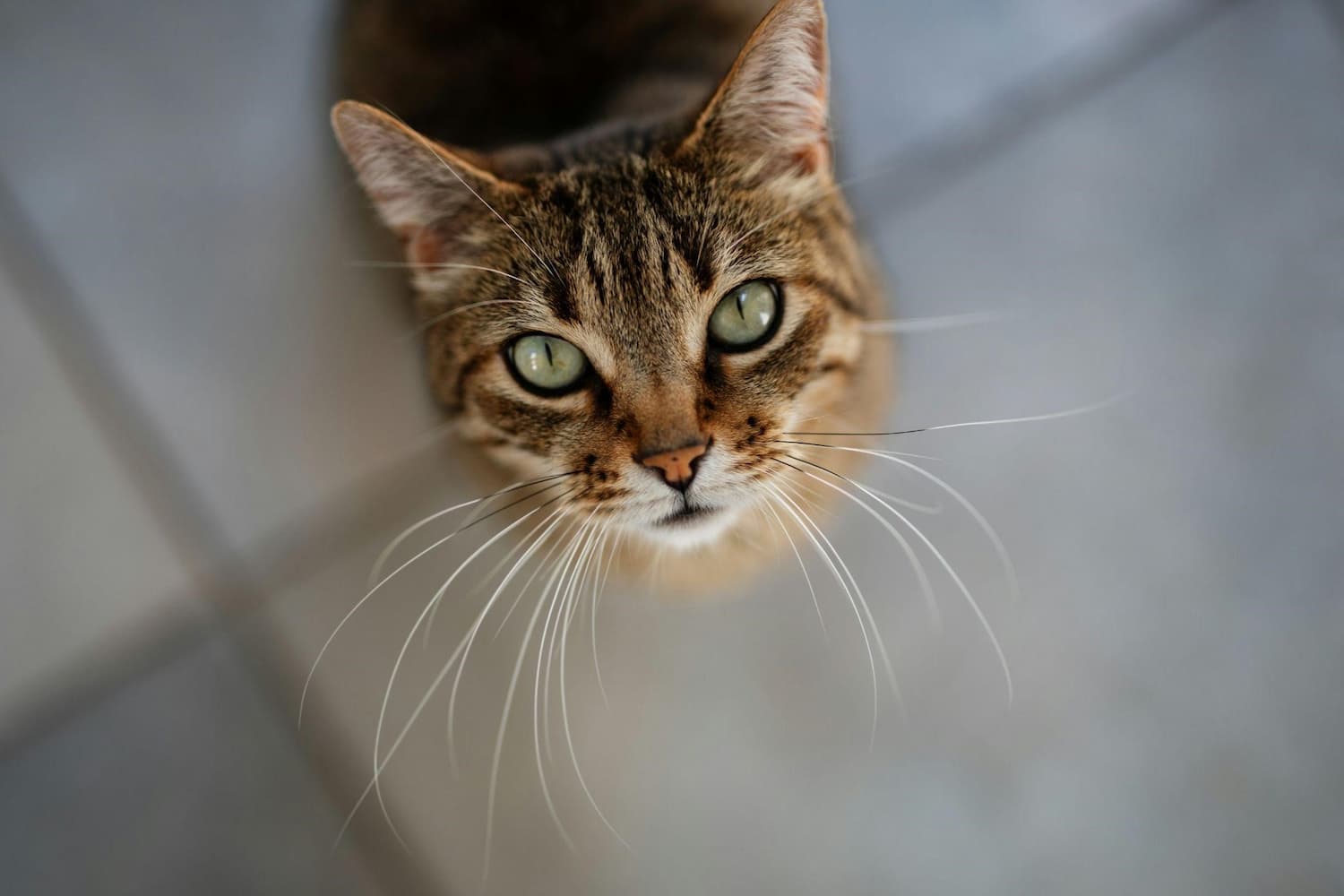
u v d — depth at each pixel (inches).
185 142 25.5
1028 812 22.8
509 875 23.0
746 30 23.4
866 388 21.8
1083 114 25.0
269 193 25.3
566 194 20.1
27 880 23.2
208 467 24.3
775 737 23.3
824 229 20.5
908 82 25.3
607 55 23.3
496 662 23.6
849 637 23.5
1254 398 23.9
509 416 20.5
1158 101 25.0
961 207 24.9
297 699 23.6
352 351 24.5
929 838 22.8
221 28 25.8
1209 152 24.7
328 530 24.0
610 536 21.9
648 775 23.3
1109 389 24.1
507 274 20.1
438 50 23.4
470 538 23.8
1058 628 23.4
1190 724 22.9
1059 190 24.8
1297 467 23.6
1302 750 22.6
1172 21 25.1
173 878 23.2
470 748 23.4
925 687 23.3
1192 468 23.7
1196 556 23.4
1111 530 23.6
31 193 25.3
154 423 24.5
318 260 24.9
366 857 23.1
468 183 20.0
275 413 24.5
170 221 25.2
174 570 24.0
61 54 25.7
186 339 24.8
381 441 24.3
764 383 20.2
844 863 22.8
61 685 23.7
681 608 23.7
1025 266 24.6
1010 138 25.0
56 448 24.4
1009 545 23.7
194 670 23.7
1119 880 22.5
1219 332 24.2
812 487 21.6
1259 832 22.5
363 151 20.1
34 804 23.4
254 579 24.0
